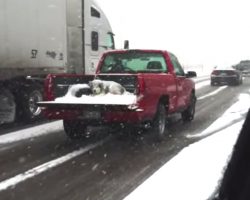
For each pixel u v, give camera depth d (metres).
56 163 4.90
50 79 6.05
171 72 6.81
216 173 4.07
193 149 5.23
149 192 3.65
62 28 8.98
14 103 7.90
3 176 4.34
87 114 5.72
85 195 3.70
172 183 3.87
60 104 5.77
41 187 3.95
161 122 6.30
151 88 5.84
